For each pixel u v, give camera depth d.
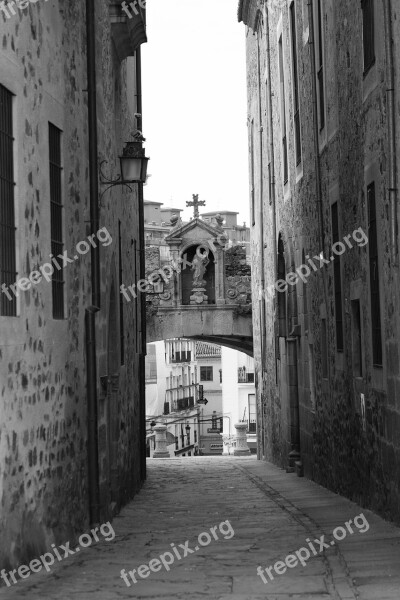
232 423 108.31
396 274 15.73
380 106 16.77
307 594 10.45
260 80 40.59
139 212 31.53
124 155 19.88
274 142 35.72
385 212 16.55
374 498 18.22
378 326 17.66
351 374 20.73
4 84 12.16
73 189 16.47
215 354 127.38
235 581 11.41
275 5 33.97
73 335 16.11
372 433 18.30
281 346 35.62
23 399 12.82
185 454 120.44
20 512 12.53
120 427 23.62
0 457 11.70
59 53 15.35
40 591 10.98
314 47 24.80
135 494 27.16
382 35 16.36
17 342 12.55
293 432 31.92
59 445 14.87
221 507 21.80
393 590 10.38
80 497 16.33
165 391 114.19
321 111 24.27
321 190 24.45
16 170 12.72
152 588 11.09
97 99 19.20
